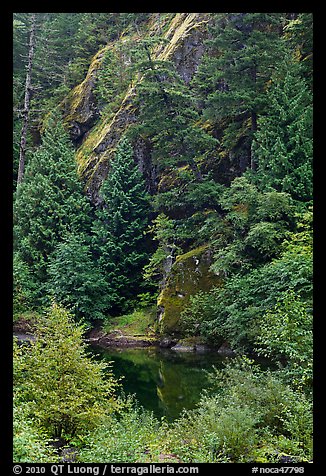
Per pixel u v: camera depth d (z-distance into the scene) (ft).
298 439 22.00
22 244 87.81
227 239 64.28
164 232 76.54
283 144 57.31
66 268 83.92
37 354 24.06
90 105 119.55
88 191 101.60
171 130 74.02
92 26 133.59
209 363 53.16
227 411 22.76
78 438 23.22
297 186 55.01
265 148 60.13
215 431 21.93
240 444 21.39
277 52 64.59
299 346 27.99
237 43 69.21
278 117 60.49
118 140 102.89
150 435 23.06
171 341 68.18
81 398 22.76
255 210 56.80
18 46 125.39
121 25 133.90
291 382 27.48
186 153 76.43
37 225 89.81
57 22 135.13
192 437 22.43
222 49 70.08
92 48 135.23
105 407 24.79
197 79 84.43
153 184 95.40
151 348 68.85
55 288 83.10
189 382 44.09
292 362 28.71
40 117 125.18
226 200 59.41
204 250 71.36
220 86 86.74
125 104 105.29
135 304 85.92
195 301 65.26
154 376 47.70
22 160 60.64
